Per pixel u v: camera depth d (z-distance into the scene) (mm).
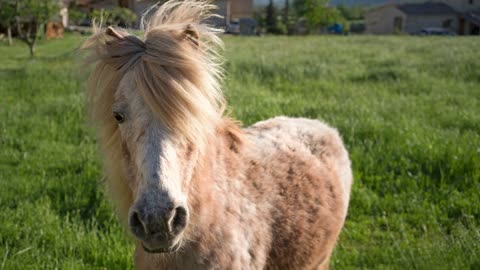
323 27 71562
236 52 22844
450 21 61750
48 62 19359
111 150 2689
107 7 12828
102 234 4793
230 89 11094
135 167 2314
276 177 3158
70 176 6289
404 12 62781
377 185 6148
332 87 12484
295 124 3916
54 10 26719
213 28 2842
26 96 11531
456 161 6285
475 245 4508
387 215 5641
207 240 2633
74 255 4520
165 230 2121
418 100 10727
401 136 7371
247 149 3145
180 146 2271
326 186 3506
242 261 2750
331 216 3471
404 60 18031
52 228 4887
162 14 2855
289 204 3143
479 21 58375
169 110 2256
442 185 5996
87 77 2828
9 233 4801
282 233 3055
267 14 70625
